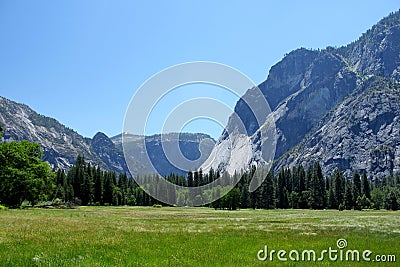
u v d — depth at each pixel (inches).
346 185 5359.3
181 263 617.0
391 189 5900.6
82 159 5565.9
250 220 1752.0
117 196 5231.3
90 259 631.8
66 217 1785.2
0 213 2025.1
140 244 821.9
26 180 2925.7
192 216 2075.5
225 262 636.1
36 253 679.7
